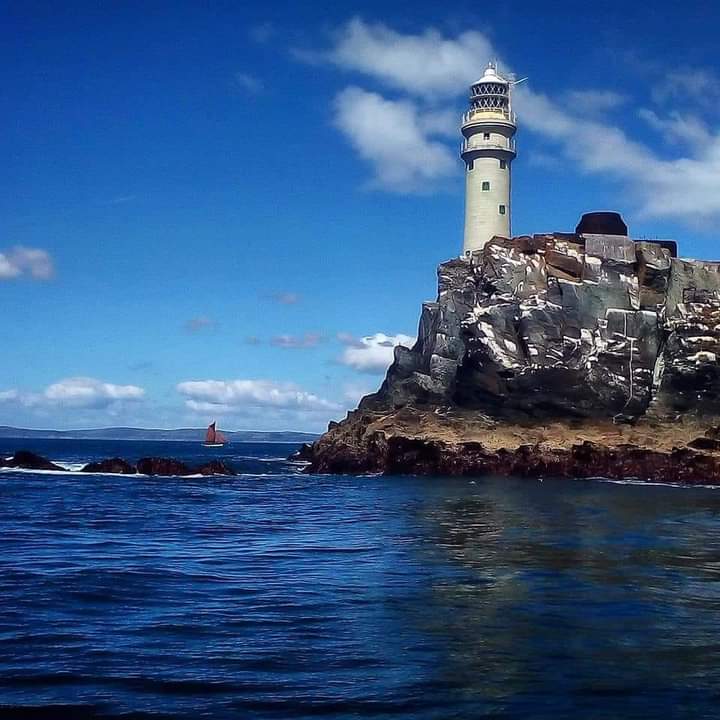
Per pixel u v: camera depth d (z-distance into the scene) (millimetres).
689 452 68312
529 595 20219
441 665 14430
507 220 95750
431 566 24625
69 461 125750
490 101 94562
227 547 29562
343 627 17031
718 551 27594
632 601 19531
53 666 14148
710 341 81188
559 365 79812
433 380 89000
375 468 78000
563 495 52312
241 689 13094
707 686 13438
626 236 89250
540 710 12297
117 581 22094
